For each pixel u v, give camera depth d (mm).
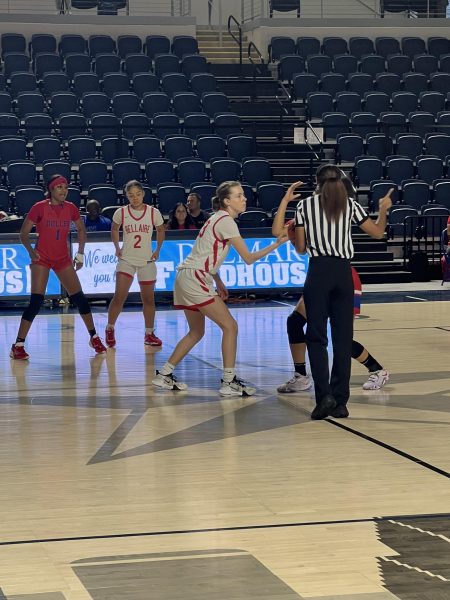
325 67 23078
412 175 19141
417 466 5312
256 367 8891
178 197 17156
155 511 4543
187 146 19094
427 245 17484
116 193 16938
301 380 7660
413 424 6398
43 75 21500
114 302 10234
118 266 10164
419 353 9531
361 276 16672
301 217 6629
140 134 19531
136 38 23312
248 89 22750
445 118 21000
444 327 11484
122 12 25562
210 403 7234
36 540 4137
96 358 9516
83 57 22016
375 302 14234
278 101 21812
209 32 25656
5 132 19391
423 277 16875
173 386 7824
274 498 4730
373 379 7656
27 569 3781
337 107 21484
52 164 17688
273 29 24578
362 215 6625
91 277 14289
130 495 4824
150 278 10180
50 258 9516
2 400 7441
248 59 24656
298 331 7551
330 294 6625
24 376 8523
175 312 13469
